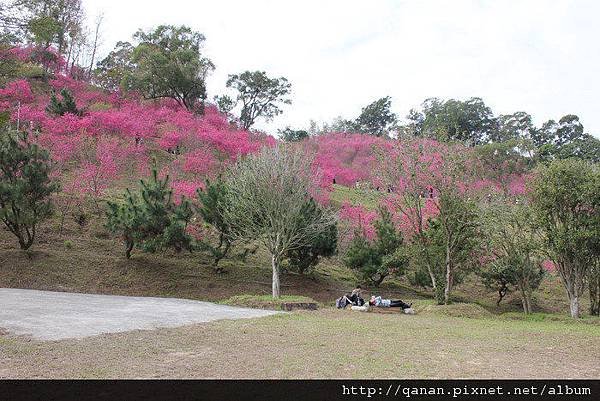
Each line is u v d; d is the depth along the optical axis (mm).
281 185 19359
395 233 25062
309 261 23125
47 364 6566
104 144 28312
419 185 19672
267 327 10508
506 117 65938
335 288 23938
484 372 7301
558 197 17266
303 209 20766
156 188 20859
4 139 20500
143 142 34125
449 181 18828
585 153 46719
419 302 19656
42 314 10812
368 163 44781
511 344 9820
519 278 19828
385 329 11156
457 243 19062
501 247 19922
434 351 8711
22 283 18219
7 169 19734
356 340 9461
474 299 25219
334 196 35156
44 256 20328
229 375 6516
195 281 20953
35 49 41438
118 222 20438
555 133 63750
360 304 16969
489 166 39281
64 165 27594
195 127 35688
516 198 19828
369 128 78188
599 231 16766
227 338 8992
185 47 48219
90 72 51594
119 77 49031
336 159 46031
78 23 48031
